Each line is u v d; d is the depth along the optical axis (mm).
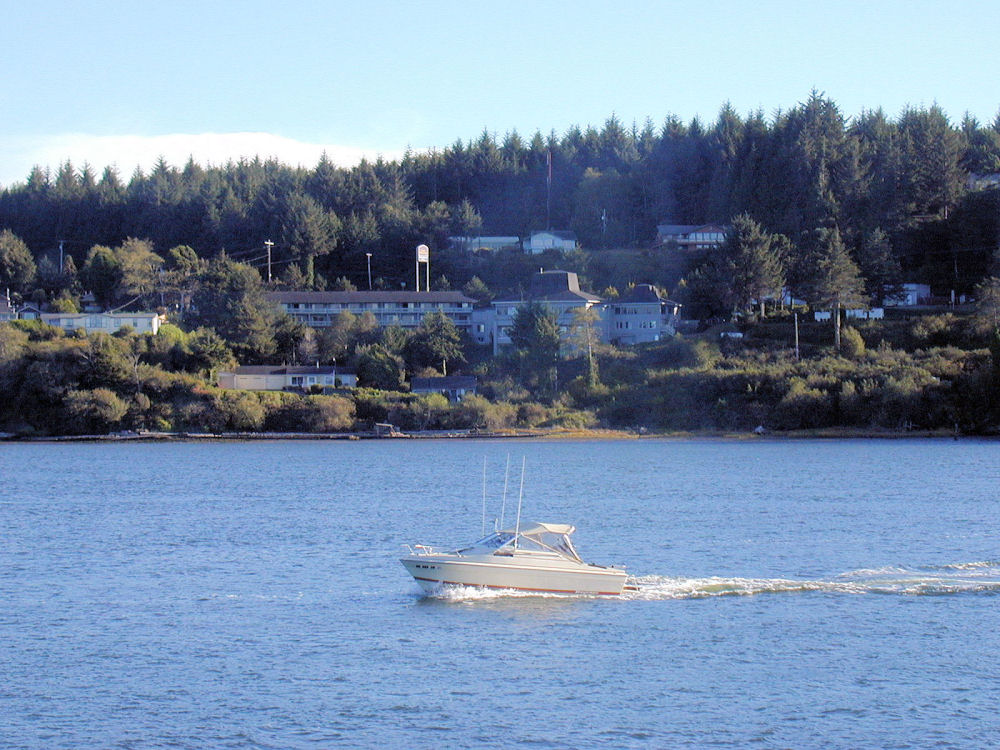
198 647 59438
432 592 70438
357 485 146500
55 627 63594
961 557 86000
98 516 113188
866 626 63469
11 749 45344
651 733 47219
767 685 53156
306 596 71438
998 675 54562
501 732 47250
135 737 46656
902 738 46688
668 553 88188
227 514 114562
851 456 188375
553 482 149750
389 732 47250
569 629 62750
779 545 92188
